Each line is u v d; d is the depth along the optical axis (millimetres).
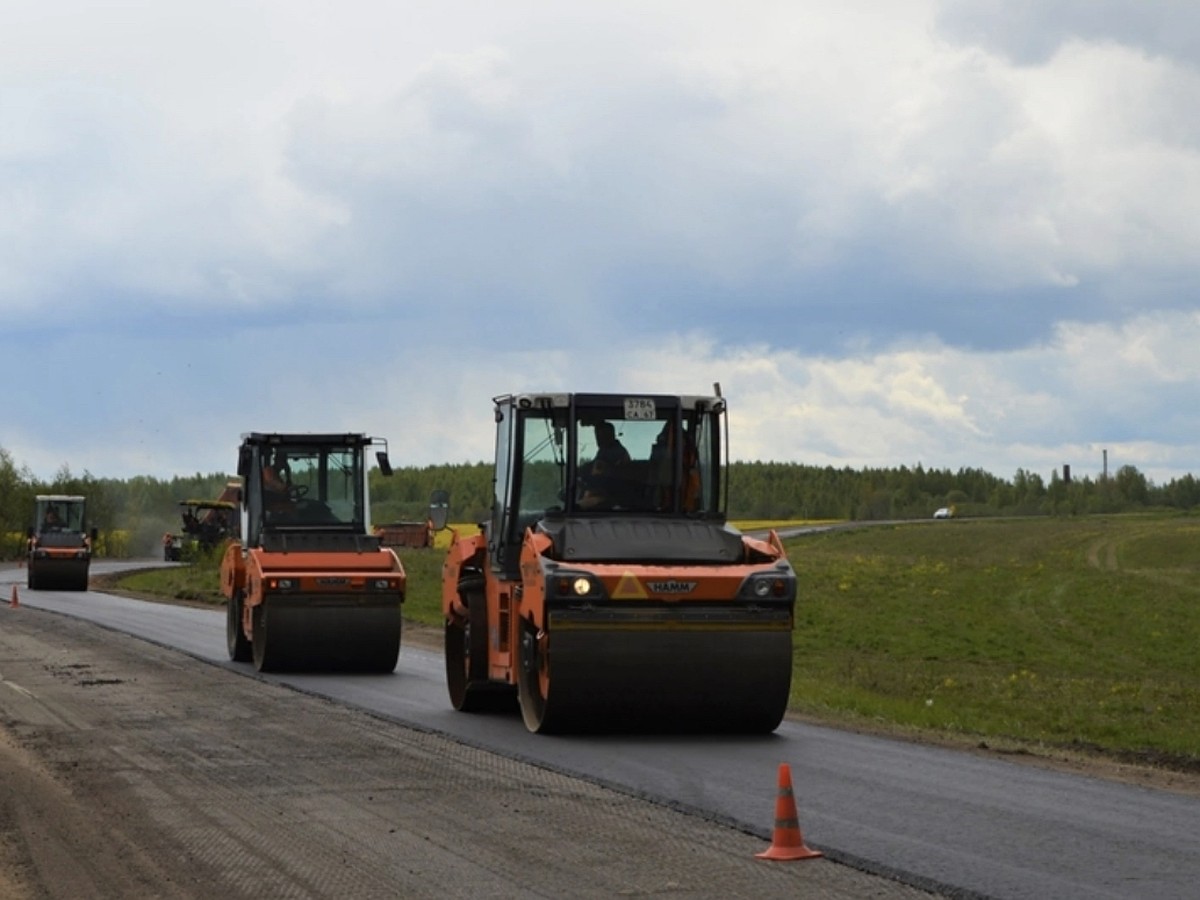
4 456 116500
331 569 25422
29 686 22859
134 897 9336
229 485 88625
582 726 16516
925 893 9086
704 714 16312
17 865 10320
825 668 36094
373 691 22203
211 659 28156
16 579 71062
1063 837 10719
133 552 133625
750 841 10672
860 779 13445
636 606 16141
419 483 136375
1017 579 68625
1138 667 42250
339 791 12961
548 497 17953
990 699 29234
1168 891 9070
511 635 17703
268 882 9617
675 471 18031
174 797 12789
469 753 15297
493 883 9453
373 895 9211
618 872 9695
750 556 17109
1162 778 14188
